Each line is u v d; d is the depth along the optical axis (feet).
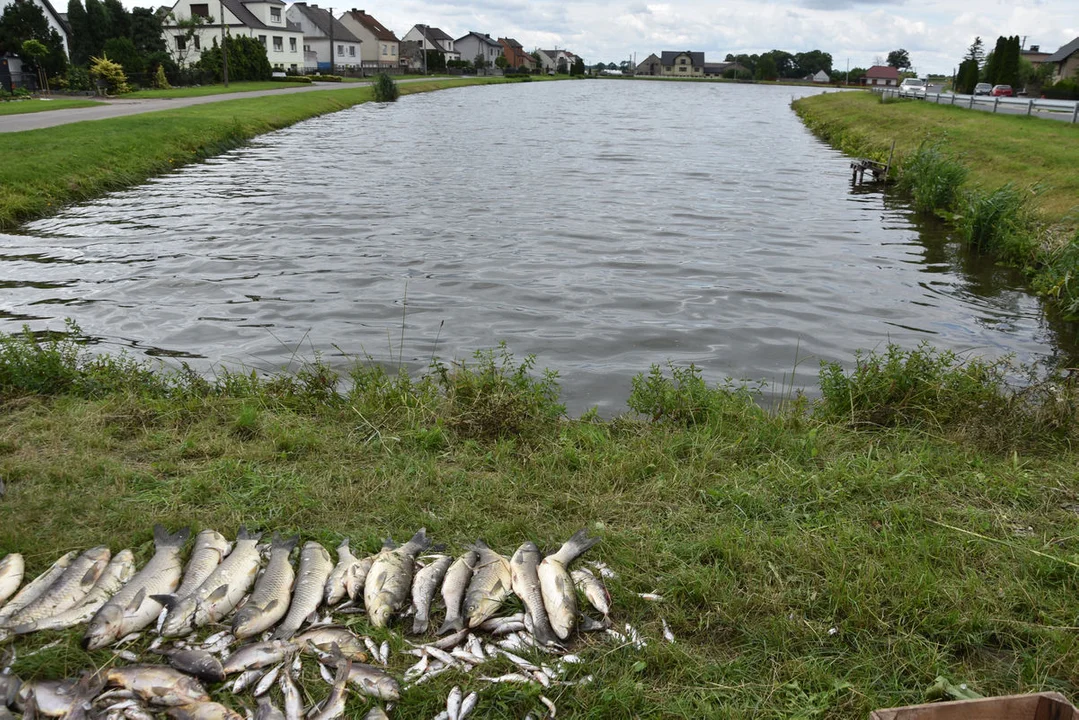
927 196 68.08
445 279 44.80
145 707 11.35
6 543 15.26
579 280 44.98
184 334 35.24
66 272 45.03
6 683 11.35
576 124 153.79
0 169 63.00
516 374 25.17
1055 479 18.88
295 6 311.88
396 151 105.70
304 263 48.01
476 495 17.80
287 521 16.56
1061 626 13.41
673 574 14.74
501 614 13.78
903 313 40.06
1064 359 33.63
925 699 11.95
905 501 17.66
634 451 20.21
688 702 11.82
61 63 158.81
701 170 92.68
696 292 43.04
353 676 11.78
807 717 11.50
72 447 19.83
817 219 64.69
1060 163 67.36
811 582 14.65
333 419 22.50
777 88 428.56
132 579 13.89
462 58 458.91
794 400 26.50
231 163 91.56
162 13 236.43
